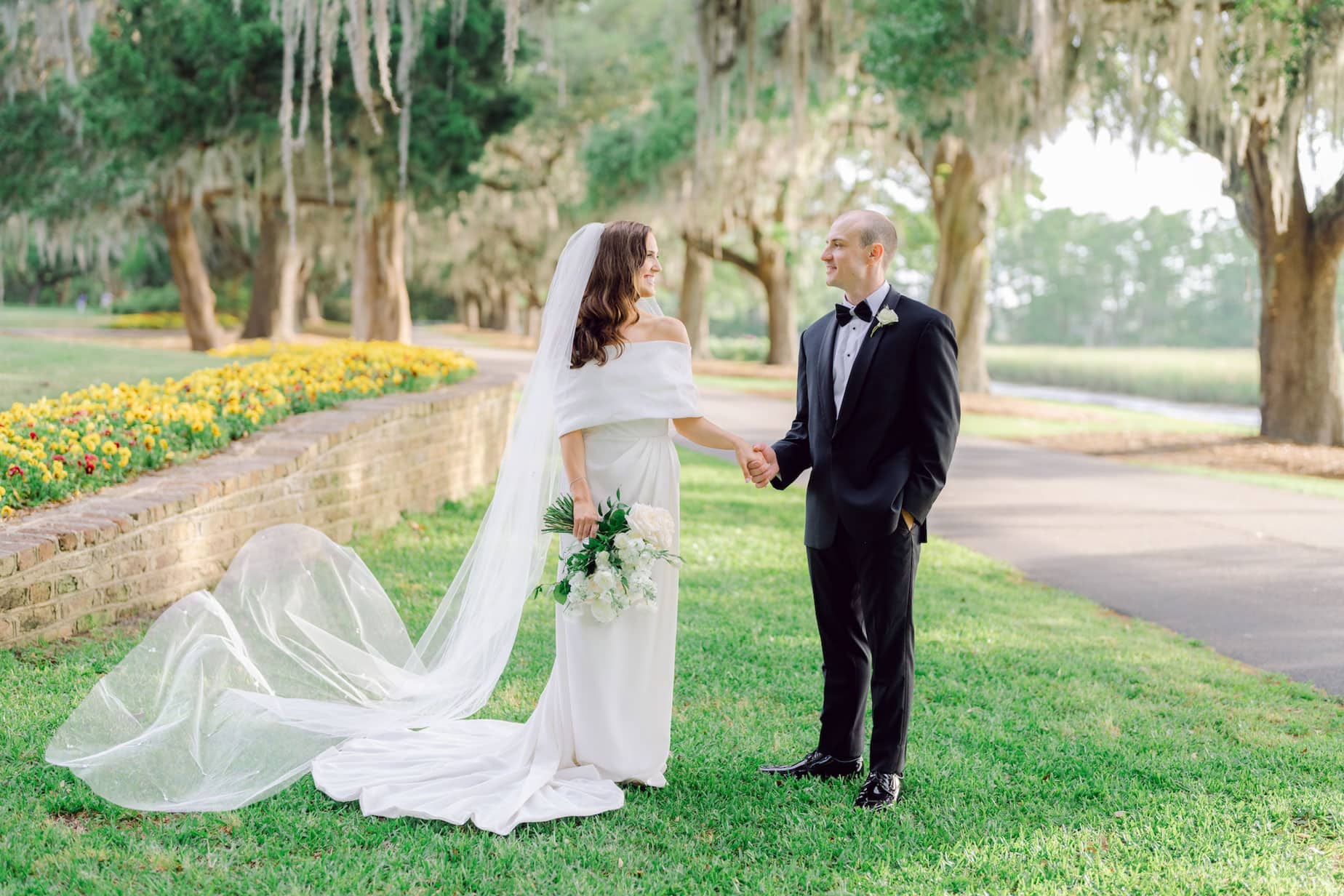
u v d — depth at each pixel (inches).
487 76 775.7
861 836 129.6
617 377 143.3
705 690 189.6
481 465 433.7
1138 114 641.0
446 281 2030.0
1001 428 836.6
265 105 718.5
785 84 727.1
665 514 141.3
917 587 289.7
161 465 258.2
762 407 868.6
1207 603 281.9
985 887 118.3
